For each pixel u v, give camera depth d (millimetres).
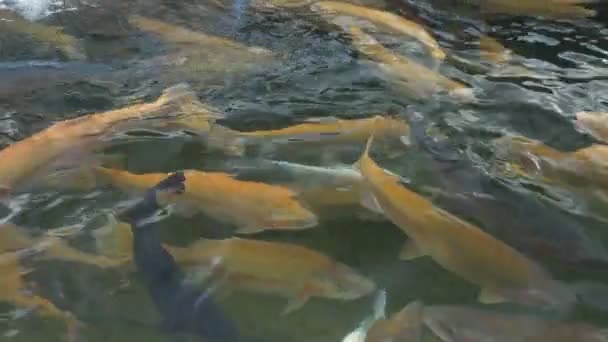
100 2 2383
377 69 2033
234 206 1476
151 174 1577
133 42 2133
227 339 1253
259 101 1905
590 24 2398
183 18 2312
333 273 1336
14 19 2238
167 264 1381
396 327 1260
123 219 1502
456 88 1947
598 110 1921
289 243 1444
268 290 1333
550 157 1675
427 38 2156
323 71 2035
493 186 1591
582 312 1281
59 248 1443
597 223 1495
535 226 1466
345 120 1815
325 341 1272
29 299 1346
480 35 2326
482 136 1786
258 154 1692
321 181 1588
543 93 1988
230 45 2096
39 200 1550
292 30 2244
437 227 1424
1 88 1907
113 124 1729
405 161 1676
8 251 1435
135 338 1272
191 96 1882
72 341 1283
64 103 1878
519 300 1302
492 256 1354
